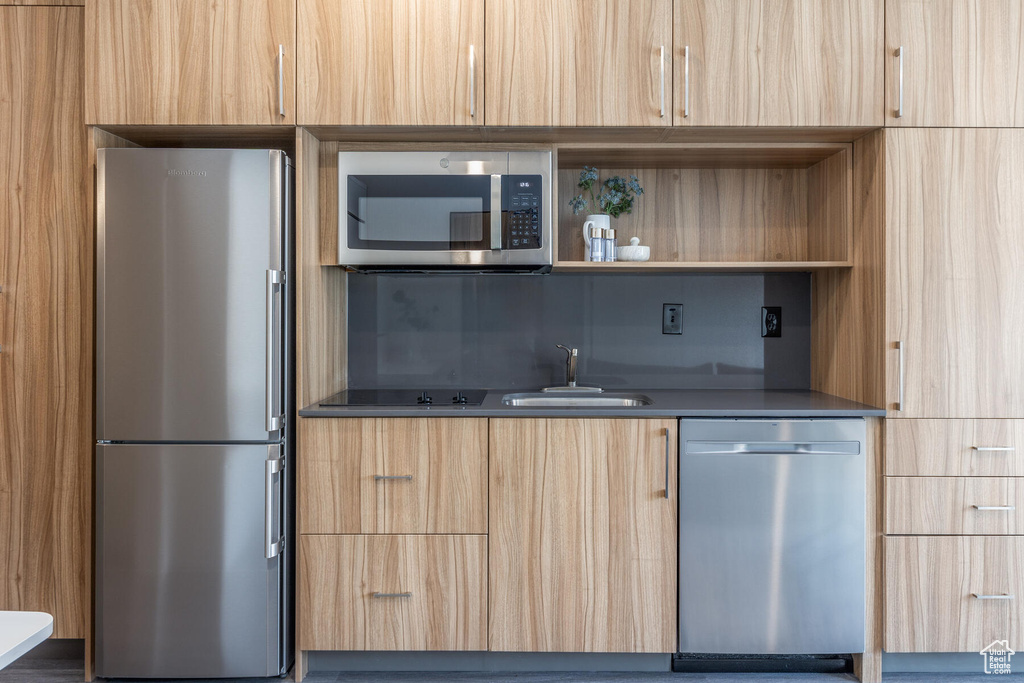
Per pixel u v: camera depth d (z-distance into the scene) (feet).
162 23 6.75
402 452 6.84
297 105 6.80
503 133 7.13
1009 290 6.81
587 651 6.93
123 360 6.71
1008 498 6.81
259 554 6.77
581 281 8.59
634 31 6.83
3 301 7.01
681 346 8.58
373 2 6.81
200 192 6.68
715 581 6.85
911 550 6.84
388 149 7.39
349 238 7.29
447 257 7.29
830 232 7.88
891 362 6.83
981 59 6.78
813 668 7.14
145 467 6.73
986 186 6.81
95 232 6.82
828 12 6.80
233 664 6.81
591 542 6.87
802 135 7.18
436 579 6.89
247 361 6.72
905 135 6.81
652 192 8.48
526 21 6.82
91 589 6.99
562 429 6.83
